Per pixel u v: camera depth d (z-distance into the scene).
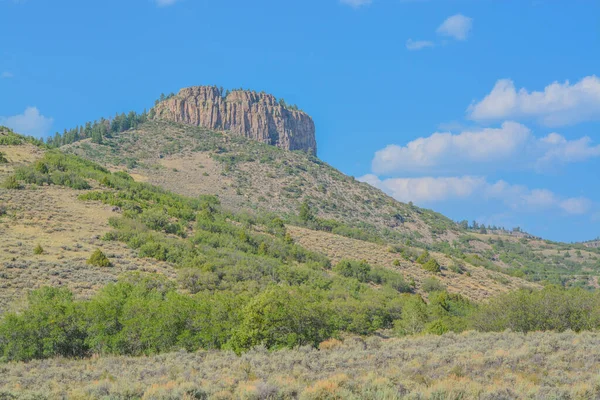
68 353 35.66
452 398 18.08
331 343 36.84
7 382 25.88
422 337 37.66
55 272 53.97
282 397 19.00
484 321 43.94
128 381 23.22
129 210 87.06
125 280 53.47
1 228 67.56
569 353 24.77
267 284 66.00
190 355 33.88
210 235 87.06
